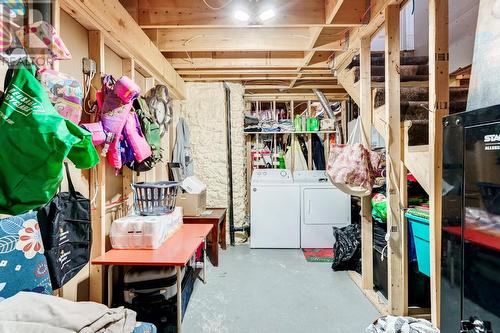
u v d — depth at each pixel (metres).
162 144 3.86
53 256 1.49
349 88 3.50
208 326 2.21
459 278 0.89
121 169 2.63
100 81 2.09
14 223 1.32
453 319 0.91
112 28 2.12
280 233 4.25
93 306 1.34
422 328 1.64
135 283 2.06
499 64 1.16
